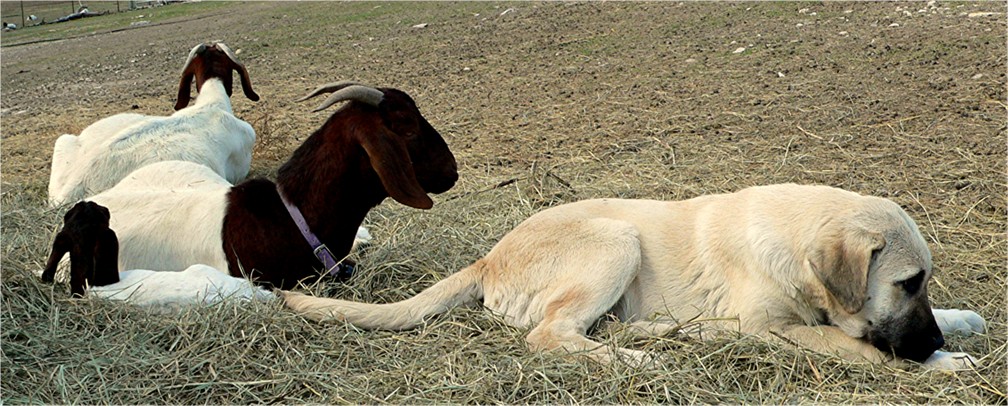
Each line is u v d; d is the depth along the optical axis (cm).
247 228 589
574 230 539
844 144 888
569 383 473
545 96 1169
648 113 1047
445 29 1666
